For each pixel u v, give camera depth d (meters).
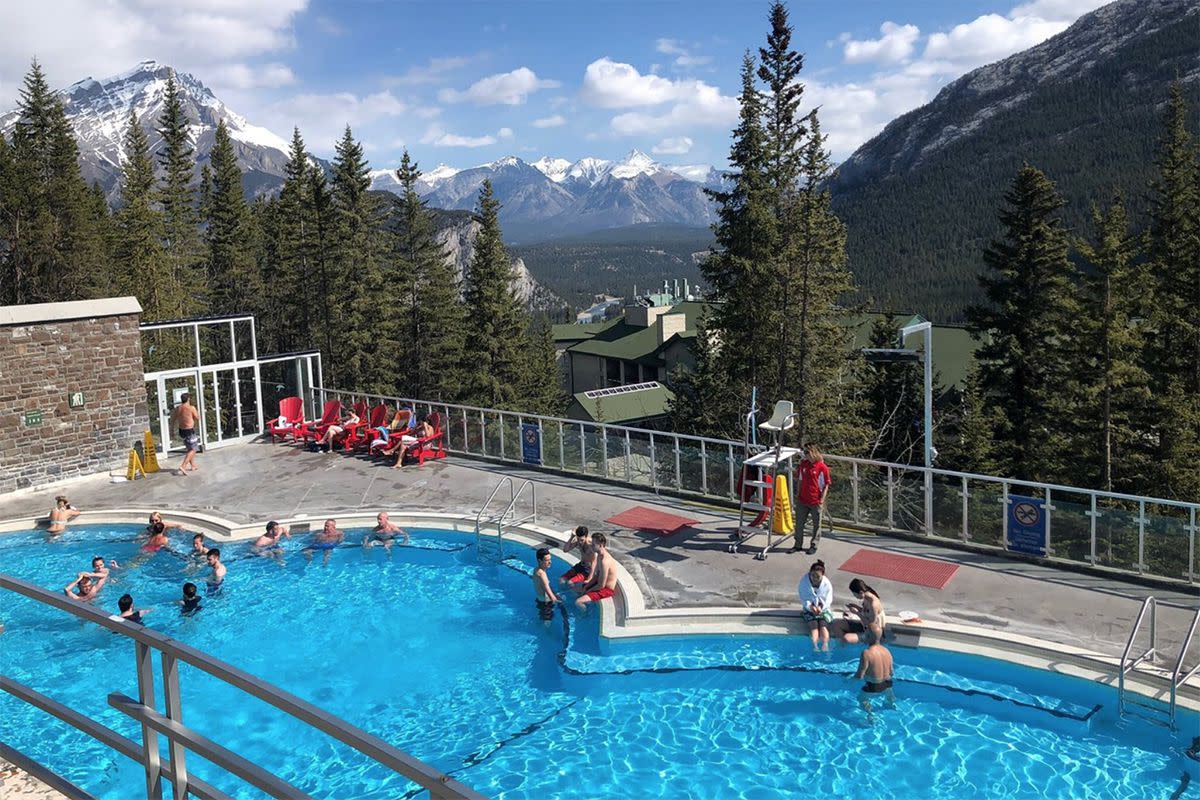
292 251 75.81
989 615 13.12
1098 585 14.04
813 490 15.94
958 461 46.38
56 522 20.50
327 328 69.81
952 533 16.17
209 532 19.98
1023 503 15.18
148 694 3.93
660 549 16.78
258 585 17.11
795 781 10.03
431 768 2.76
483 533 19.05
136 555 18.88
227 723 11.91
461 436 25.72
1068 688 11.44
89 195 82.94
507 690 12.63
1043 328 44.16
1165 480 38.50
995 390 47.19
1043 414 42.16
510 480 19.09
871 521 17.25
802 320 43.72
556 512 19.59
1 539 20.25
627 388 69.75
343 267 68.38
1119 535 14.22
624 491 20.92
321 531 19.88
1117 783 9.71
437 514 19.97
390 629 14.96
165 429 26.22
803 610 13.43
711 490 19.64
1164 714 10.66
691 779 10.17
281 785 3.25
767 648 13.16
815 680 12.29
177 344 33.09
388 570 17.73
